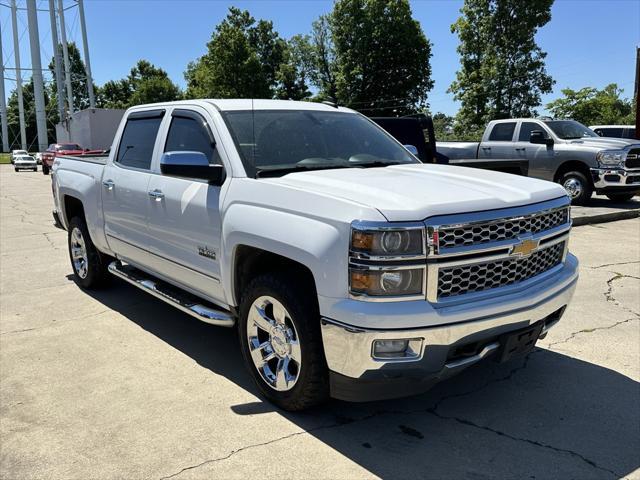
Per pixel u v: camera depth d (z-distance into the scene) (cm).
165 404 364
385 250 279
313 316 317
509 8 3691
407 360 288
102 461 302
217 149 395
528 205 321
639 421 338
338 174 364
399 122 897
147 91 8144
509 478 284
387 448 312
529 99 3794
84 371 416
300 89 6238
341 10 5184
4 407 361
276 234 322
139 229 477
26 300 595
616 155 1188
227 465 297
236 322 407
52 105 8694
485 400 367
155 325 516
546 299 329
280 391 348
